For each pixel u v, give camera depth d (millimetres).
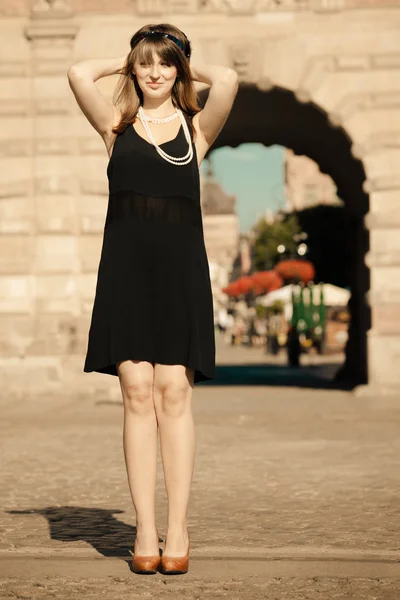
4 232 24547
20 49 24688
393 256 24312
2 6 24656
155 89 6430
